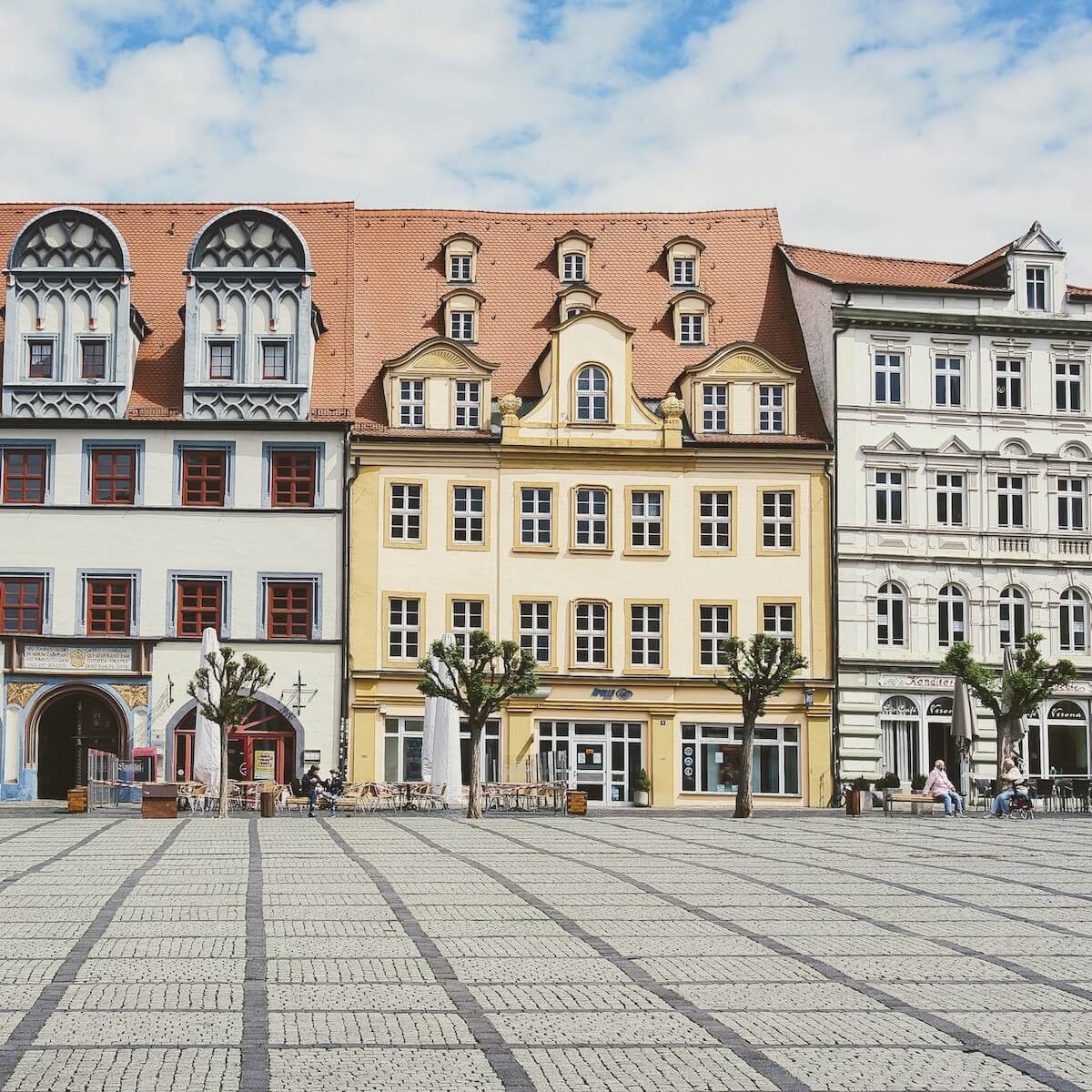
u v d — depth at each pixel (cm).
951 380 6175
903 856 3216
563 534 5938
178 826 3944
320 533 5816
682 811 5478
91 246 5881
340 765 5694
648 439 5997
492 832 3847
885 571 6025
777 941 1939
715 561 5975
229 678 4641
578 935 1973
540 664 5878
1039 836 3897
